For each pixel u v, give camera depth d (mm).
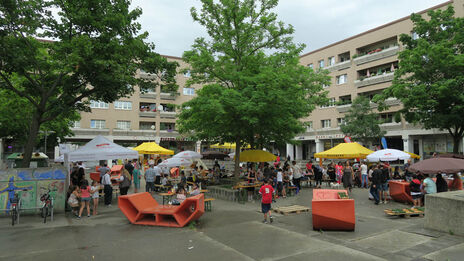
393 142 34500
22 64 10484
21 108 19016
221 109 11836
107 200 12781
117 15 11289
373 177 12555
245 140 17719
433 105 17625
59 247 7016
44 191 11094
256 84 13406
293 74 13477
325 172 21031
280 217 10133
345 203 8094
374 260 5938
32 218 10258
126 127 44344
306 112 17547
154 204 10367
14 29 10797
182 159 17844
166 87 14477
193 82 16172
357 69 35969
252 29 14836
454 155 16703
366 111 28703
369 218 9805
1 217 10391
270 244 7086
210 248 6852
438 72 17797
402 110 19516
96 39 11406
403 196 12484
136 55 12859
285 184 15859
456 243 6914
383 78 32500
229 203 13188
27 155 11398
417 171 10727
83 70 10984
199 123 14844
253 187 14312
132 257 6305
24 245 7172
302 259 6035
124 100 44188
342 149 18172
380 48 34594
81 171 12969
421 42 17781
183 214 9469
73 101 12383
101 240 7590
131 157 13320
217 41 15508
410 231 8047
